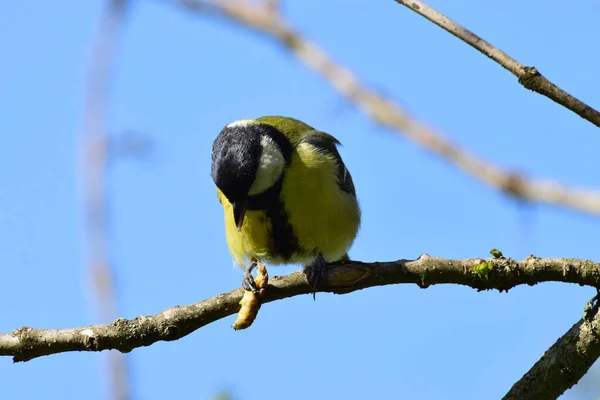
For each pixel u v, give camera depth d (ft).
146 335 22.22
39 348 21.85
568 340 22.56
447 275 23.80
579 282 22.75
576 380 22.53
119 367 18.92
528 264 23.15
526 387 22.94
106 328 22.07
